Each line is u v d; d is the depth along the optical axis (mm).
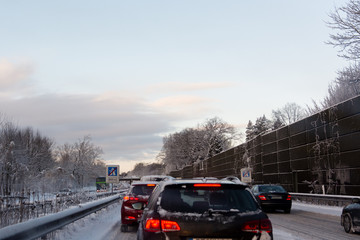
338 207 21406
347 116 23281
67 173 72188
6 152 33562
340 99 36531
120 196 25844
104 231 12156
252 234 4785
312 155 27906
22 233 6793
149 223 4887
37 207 12781
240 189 5316
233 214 4855
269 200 18594
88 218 15398
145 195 12523
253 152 45438
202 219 4777
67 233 10734
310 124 28328
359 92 33688
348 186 22906
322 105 39969
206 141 123438
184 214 4840
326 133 25906
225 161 63500
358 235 10953
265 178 39188
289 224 13742
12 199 12172
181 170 121500
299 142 30375
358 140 22000
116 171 32094
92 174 85375
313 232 11594
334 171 24656
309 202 25641
